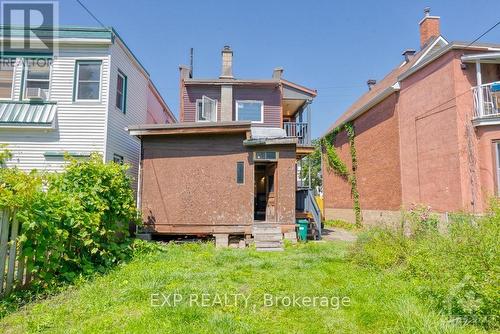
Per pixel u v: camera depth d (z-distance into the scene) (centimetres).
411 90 1323
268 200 1169
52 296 472
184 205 1045
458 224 534
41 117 1041
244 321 383
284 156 1073
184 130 1049
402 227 734
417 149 1273
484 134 1036
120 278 557
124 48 1211
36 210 478
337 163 2056
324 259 744
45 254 503
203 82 1591
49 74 1090
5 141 1045
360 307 428
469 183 1033
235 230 1034
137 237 1008
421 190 1242
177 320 376
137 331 348
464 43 1073
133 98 1329
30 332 351
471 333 340
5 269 444
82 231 581
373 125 1619
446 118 1114
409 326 352
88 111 1073
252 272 626
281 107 1620
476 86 1080
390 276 573
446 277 423
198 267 659
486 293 363
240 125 1043
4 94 1091
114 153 1130
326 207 2266
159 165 1066
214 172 1062
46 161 1041
